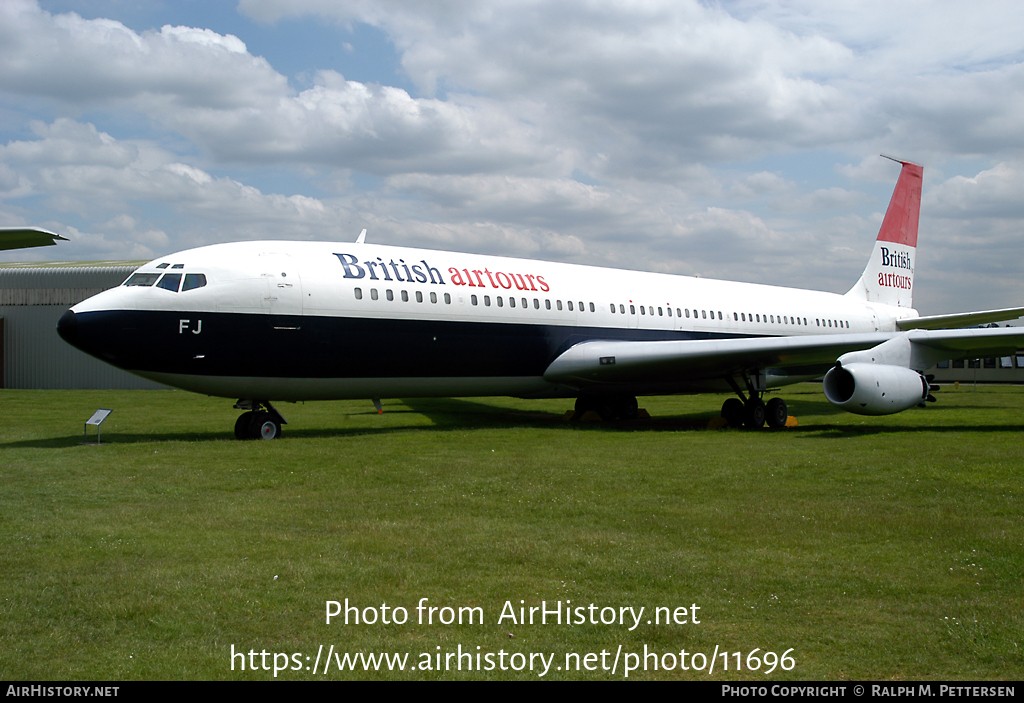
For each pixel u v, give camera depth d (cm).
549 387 1802
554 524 710
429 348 1546
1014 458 1106
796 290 2531
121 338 1262
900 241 2856
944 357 1623
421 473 977
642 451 1205
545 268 1830
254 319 1349
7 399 2639
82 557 590
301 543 636
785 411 1833
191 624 462
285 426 1673
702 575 559
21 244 1523
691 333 2061
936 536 667
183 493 846
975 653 428
